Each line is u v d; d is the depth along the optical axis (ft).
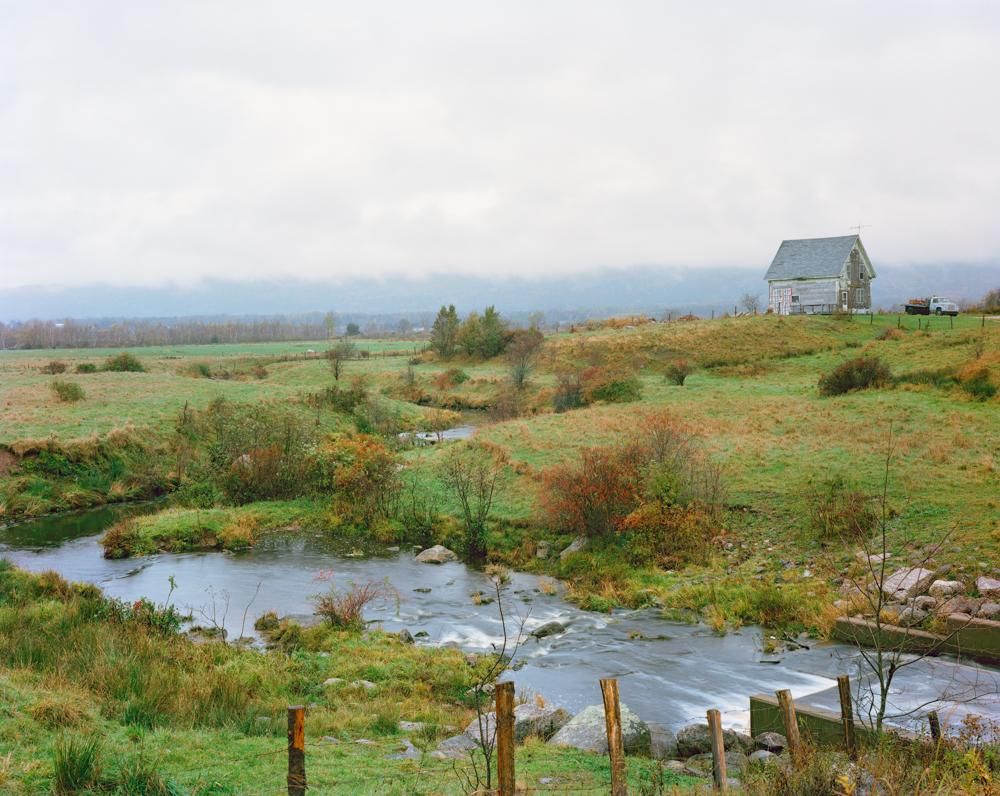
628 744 41.16
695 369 225.76
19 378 237.66
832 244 299.99
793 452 113.91
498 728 23.36
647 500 94.58
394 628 73.05
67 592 71.26
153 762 30.40
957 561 73.61
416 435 182.39
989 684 52.24
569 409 186.70
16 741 30.45
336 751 37.14
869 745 35.68
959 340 195.52
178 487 146.30
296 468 129.08
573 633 70.33
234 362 343.46
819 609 70.28
